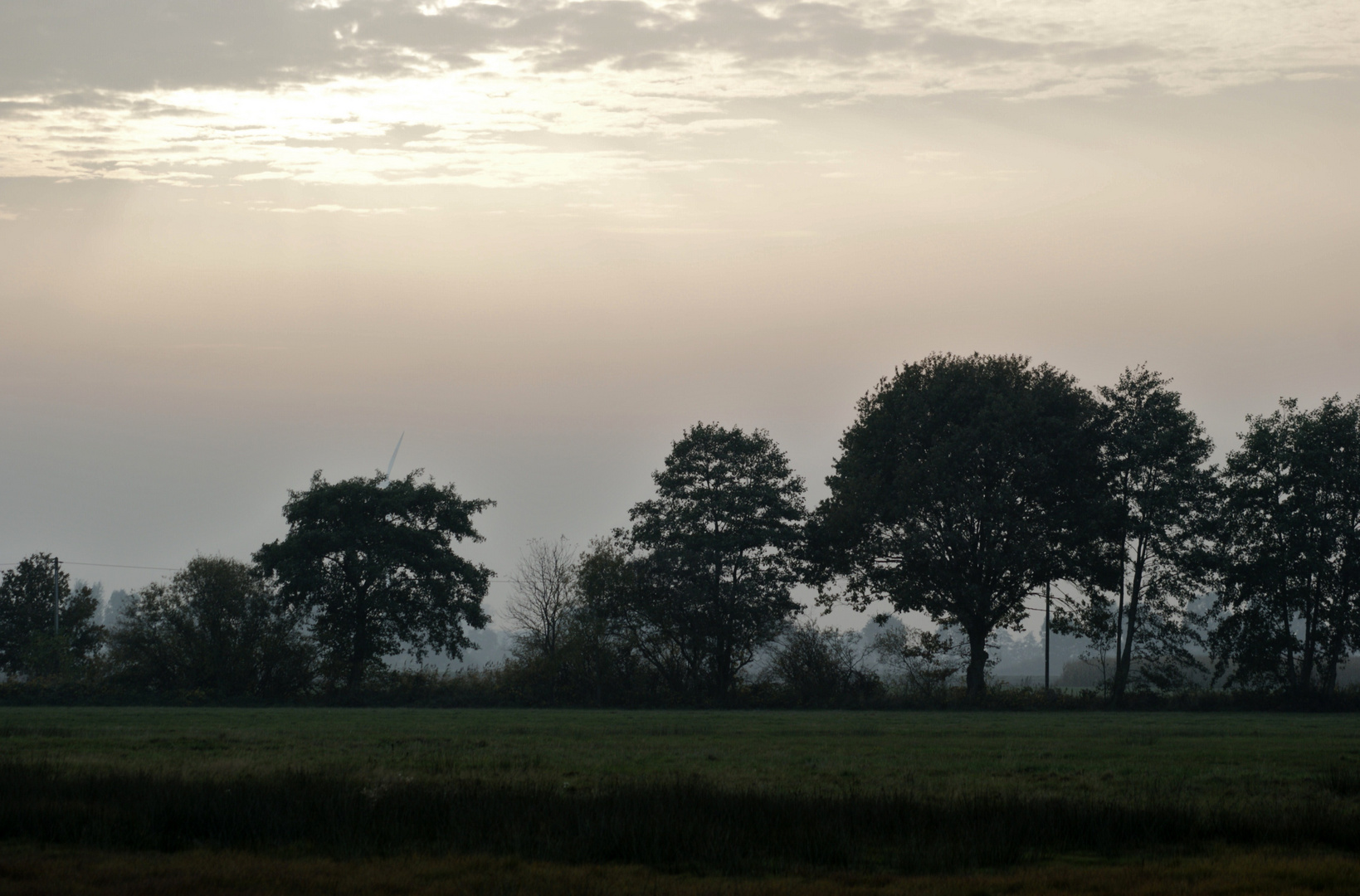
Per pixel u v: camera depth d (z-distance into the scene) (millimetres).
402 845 12781
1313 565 61469
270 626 69125
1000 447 61938
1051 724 41469
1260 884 10758
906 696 65812
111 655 68125
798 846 12508
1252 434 65438
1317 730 37344
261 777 17922
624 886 10695
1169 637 64625
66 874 11094
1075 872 11453
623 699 68312
